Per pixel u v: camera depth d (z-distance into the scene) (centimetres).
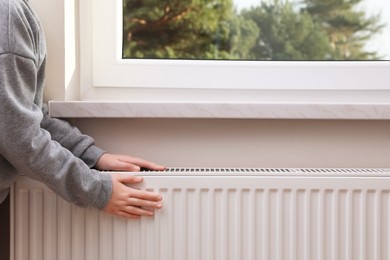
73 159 98
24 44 92
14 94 90
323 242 105
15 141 89
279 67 128
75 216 106
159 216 105
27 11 97
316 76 127
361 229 105
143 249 105
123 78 127
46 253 106
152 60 129
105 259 106
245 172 106
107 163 108
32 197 106
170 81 127
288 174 105
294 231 105
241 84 127
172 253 105
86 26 125
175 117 113
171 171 107
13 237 107
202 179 104
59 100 115
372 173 105
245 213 105
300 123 118
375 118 111
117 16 128
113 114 112
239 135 118
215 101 123
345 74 127
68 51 117
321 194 105
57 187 96
